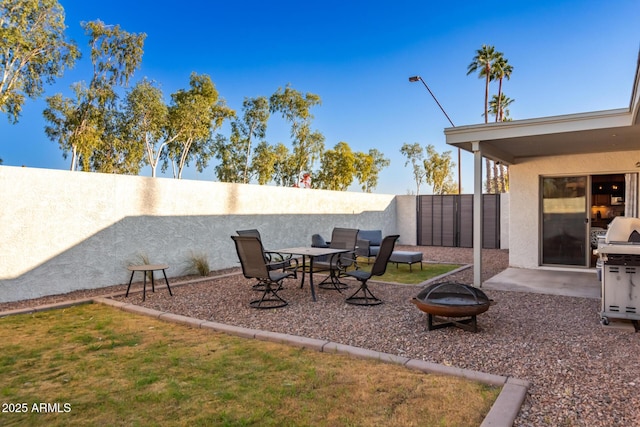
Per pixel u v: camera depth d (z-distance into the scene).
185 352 3.61
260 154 26.52
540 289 6.44
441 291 4.45
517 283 7.02
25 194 5.88
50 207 6.15
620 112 5.57
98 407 2.58
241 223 9.49
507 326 4.35
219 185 8.95
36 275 5.97
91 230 6.66
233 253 9.27
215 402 2.63
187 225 8.25
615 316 4.27
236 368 3.22
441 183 34.91
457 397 2.67
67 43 17.80
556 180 8.84
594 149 7.87
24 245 5.86
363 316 4.84
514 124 6.33
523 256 9.06
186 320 4.62
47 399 2.70
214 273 8.49
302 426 2.32
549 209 8.92
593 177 9.91
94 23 19.62
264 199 10.15
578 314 4.86
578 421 2.35
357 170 29.73
